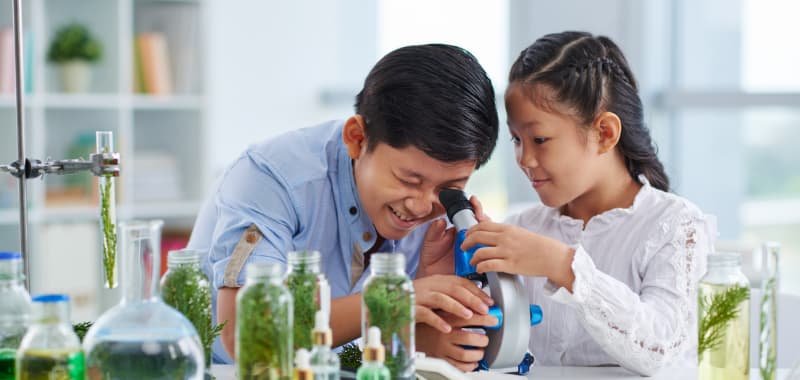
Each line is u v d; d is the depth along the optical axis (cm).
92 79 345
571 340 170
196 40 355
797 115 330
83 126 353
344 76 404
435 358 126
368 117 139
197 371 103
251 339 104
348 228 160
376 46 396
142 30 357
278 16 395
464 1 374
